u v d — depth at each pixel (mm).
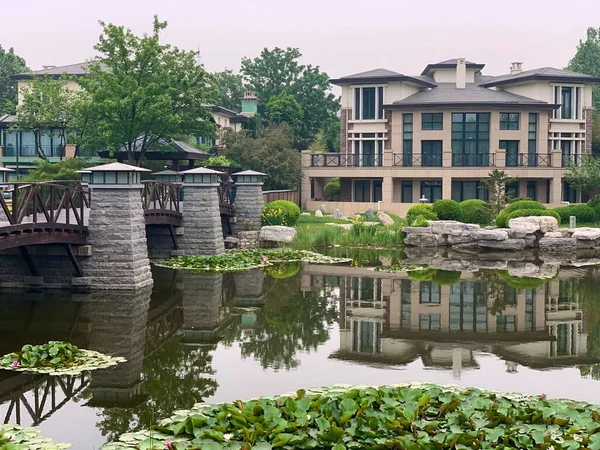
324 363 13641
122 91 35781
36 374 12633
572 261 29562
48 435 9914
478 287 22578
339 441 9086
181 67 37844
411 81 49844
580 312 18844
